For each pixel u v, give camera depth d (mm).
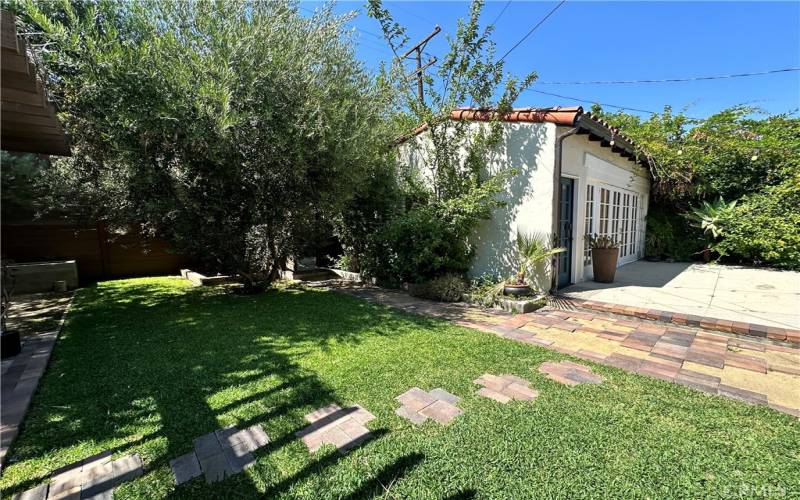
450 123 7297
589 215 8086
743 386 3062
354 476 2008
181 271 10188
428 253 6738
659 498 1834
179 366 3582
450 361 3625
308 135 5367
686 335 4410
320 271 9609
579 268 7523
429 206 7203
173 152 5449
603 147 8250
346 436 2389
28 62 2975
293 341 4305
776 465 2062
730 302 5668
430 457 2158
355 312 5691
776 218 9242
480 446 2254
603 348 3992
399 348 4016
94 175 7152
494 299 5945
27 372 3412
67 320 5391
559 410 2668
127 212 6797
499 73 6871
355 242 9000
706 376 3258
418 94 7930
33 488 1949
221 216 6277
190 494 1902
